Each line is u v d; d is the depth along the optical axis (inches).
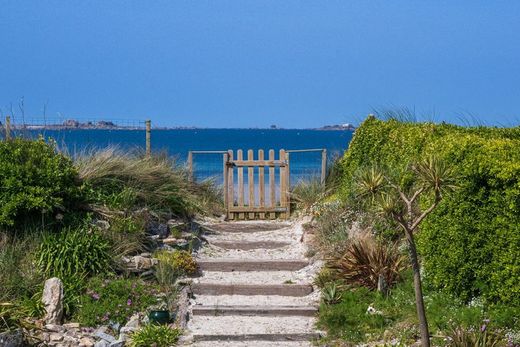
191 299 452.4
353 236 479.2
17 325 382.9
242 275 491.8
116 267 458.0
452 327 355.3
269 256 522.9
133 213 507.5
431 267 406.3
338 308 413.1
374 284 430.0
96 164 533.6
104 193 515.8
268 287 462.0
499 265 359.9
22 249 451.5
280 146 2743.6
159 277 457.4
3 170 465.4
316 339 391.5
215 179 655.1
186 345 386.6
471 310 362.6
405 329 372.5
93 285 433.1
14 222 465.4
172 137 3506.4
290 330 402.9
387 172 477.4
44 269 437.7
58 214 476.4
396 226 466.9
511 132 516.1
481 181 371.2
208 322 418.3
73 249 446.3
